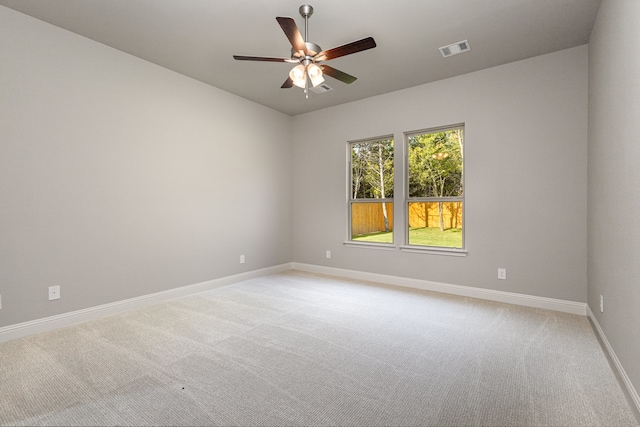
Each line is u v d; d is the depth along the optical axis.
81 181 3.08
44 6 2.63
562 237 3.35
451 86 4.02
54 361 2.25
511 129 3.62
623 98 1.95
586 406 1.74
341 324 2.98
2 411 1.69
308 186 5.48
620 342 2.00
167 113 3.80
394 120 4.51
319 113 5.32
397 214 4.50
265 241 5.15
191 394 1.86
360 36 3.08
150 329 2.86
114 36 3.10
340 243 5.11
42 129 2.84
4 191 2.63
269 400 1.80
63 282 2.96
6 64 2.64
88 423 1.60
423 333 2.77
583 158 3.23
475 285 3.87
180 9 2.68
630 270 1.81
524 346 2.50
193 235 4.08
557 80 3.36
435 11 2.69
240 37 3.13
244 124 4.79
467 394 1.86
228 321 3.06
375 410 1.71
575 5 2.60
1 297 2.61
